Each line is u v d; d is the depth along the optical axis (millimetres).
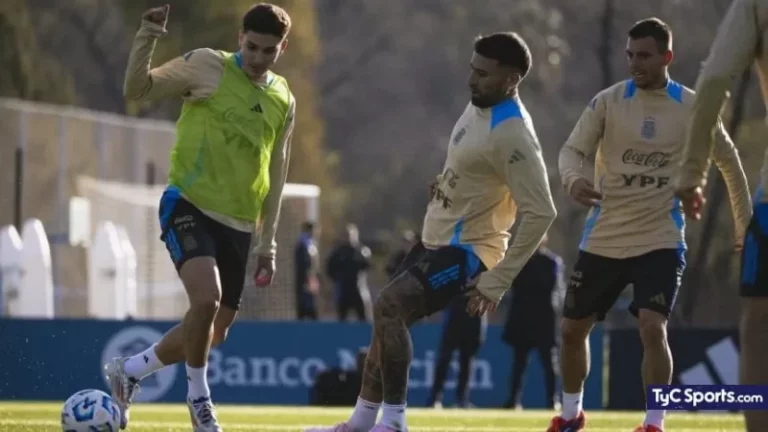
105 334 63844
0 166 84250
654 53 30703
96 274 84812
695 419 47625
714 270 124312
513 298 61625
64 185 88500
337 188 197750
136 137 94938
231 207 26797
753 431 19531
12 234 79938
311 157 157250
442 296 26500
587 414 53969
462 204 26703
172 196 26672
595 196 30203
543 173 26125
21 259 79625
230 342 68000
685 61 136000
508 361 70562
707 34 136375
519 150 26000
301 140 156250
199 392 25922
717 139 30359
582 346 31750
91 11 166250
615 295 31703
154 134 96688
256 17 26703
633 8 138750
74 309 85438
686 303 115875
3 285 79312
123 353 64312
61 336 62750
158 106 155375
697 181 19938
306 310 86312
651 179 30828
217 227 26828
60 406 51156
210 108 26766
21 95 125438
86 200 89125
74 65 166750
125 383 28734
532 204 25938
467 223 26703
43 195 86938
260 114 27109
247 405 66500
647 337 30297
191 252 25938
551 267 61219
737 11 19656
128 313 86000
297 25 156000
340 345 68812
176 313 95875
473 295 26109
